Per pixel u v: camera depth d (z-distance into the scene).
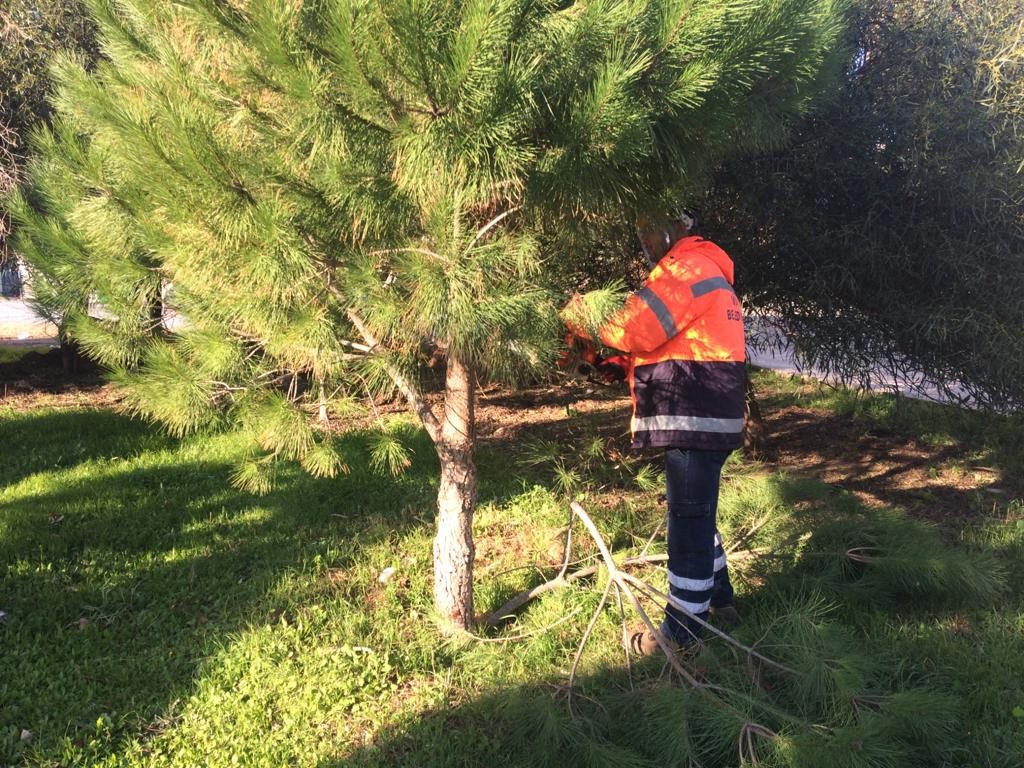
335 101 1.85
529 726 2.39
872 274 4.59
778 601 3.26
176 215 2.09
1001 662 2.89
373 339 2.54
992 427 6.58
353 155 1.99
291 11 1.76
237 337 2.64
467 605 3.12
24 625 3.16
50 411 6.69
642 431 2.76
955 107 4.34
